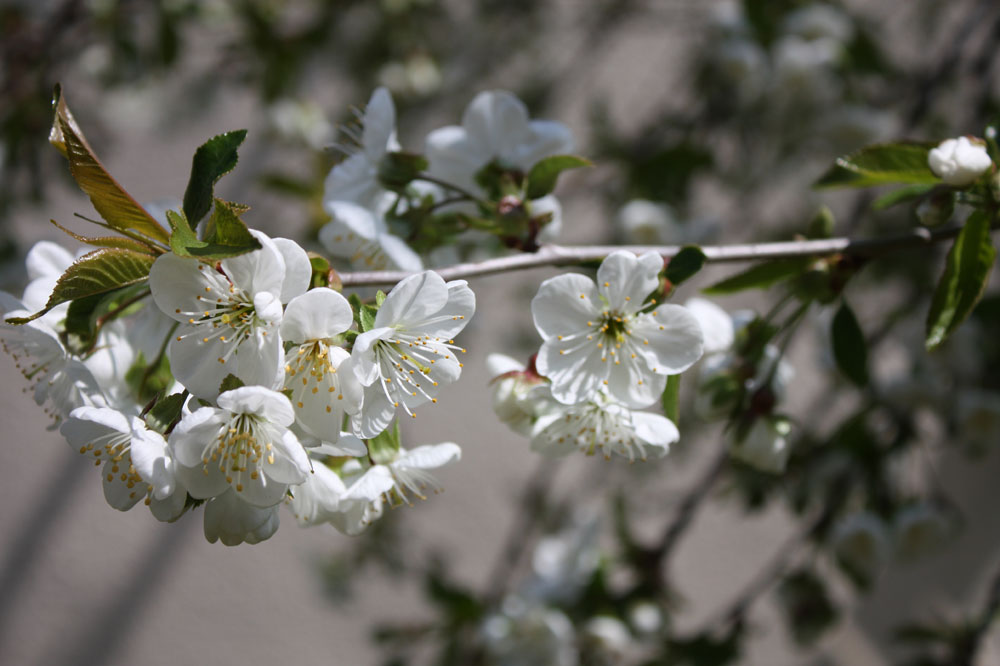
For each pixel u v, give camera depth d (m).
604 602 0.59
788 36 0.70
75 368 0.36
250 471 0.35
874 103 0.74
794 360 1.02
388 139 0.41
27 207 0.68
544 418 0.38
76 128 0.34
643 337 0.38
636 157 0.73
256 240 0.34
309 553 0.88
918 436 0.57
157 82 0.77
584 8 0.95
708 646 0.58
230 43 0.75
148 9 0.70
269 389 0.34
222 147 0.35
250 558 1.05
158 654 1.02
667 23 0.88
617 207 0.74
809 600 0.60
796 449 0.59
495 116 0.43
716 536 1.07
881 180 0.40
